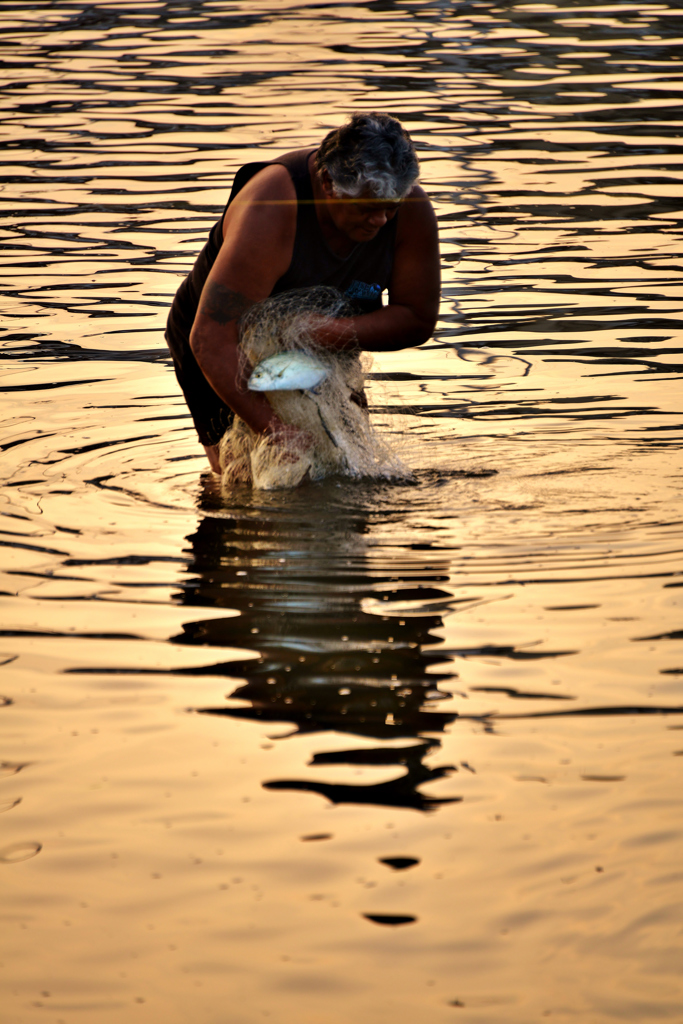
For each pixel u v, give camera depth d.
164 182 22.62
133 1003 4.46
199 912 4.92
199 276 11.23
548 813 5.51
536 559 8.53
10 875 5.16
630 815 5.47
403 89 30.59
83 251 18.67
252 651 7.14
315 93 30.16
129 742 6.19
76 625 7.57
